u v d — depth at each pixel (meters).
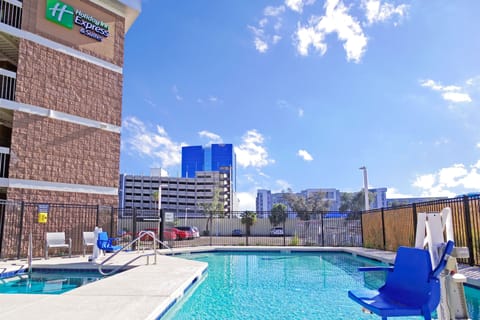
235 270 10.59
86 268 9.80
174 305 5.75
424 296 3.11
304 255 15.21
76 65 17.20
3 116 16.45
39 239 14.80
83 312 4.41
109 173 17.81
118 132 18.53
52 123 16.00
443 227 3.29
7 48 17.08
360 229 17.91
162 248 15.77
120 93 18.94
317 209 69.06
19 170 14.79
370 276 9.41
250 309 5.87
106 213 17.25
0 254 13.35
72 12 17.27
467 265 9.05
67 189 16.12
